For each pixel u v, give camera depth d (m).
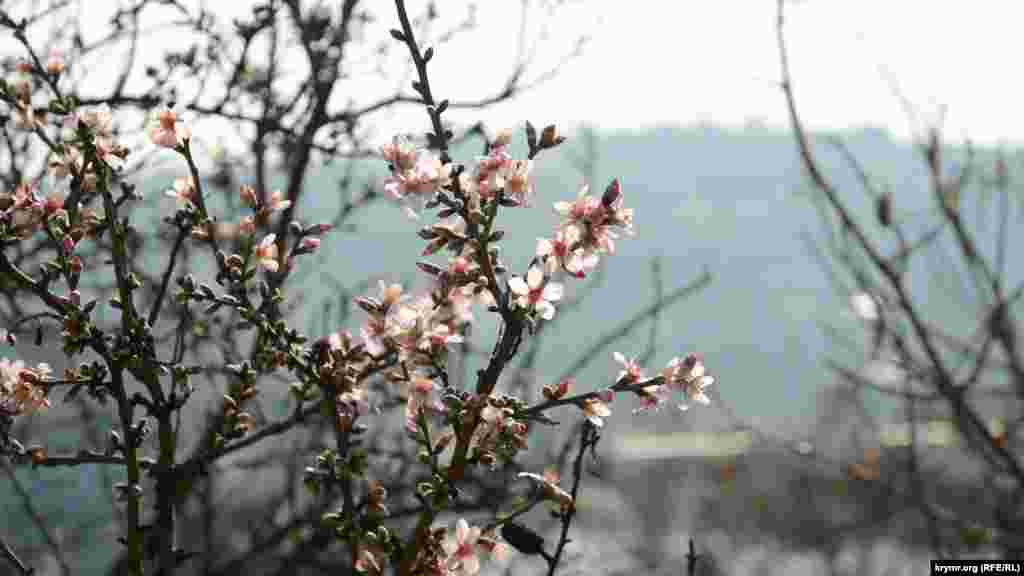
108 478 4.54
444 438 2.53
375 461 4.46
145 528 2.57
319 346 2.49
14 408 2.53
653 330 4.46
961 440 5.66
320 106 4.36
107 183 2.67
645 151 65.31
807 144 4.45
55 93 3.22
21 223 2.52
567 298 5.00
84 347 2.52
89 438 4.55
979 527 4.86
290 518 4.86
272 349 2.56
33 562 4.70
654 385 2.54
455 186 2.42
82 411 4.52
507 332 2.42
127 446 2.54
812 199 4.84
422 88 2.67
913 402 4.84
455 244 2.42
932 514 4.89
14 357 3.24
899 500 5.73
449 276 2.43
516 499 3.68
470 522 3.81
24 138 3.66
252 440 2.73
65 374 2.55
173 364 2.54
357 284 4.51
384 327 2.41
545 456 4.12
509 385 4.79
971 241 4.62
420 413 2.45
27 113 2.86
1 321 3.37
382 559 2.43
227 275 2.56
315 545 4.62
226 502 5.47
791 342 42.97
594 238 2.41
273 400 3.94
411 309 2.42
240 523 5.53
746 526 14.11
